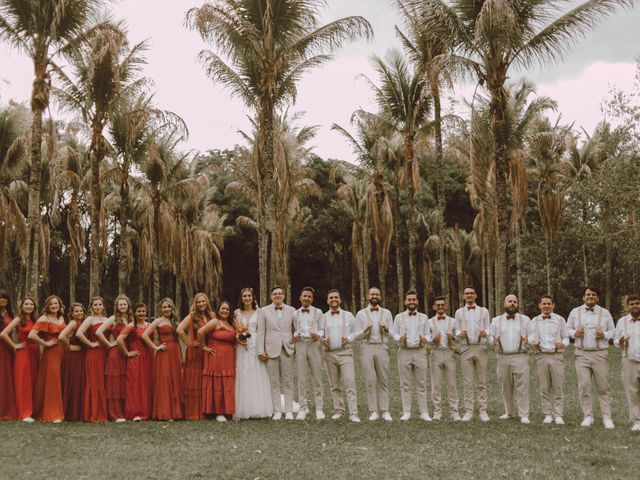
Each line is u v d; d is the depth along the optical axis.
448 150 31.77
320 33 18.59
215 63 20.61
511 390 11.46
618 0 15.60
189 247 42.97
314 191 36.41
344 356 11.38
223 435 9.78
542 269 38.66
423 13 16.72
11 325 11.41
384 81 25.75
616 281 37.94
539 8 16.17
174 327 11.62
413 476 7.50
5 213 28.14
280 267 30.05
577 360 10.91
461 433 9.93
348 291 55.06
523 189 28.52
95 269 22.17
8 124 26.12
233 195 53.75
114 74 20.70
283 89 19.95
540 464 8.05
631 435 9.84
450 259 51.06
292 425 10.63
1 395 11.32
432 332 11.61
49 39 17.53
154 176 33.22
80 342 11.48
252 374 11.48
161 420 11.20
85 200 41.19
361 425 10.66
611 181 22.86
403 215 46.09
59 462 8.17
